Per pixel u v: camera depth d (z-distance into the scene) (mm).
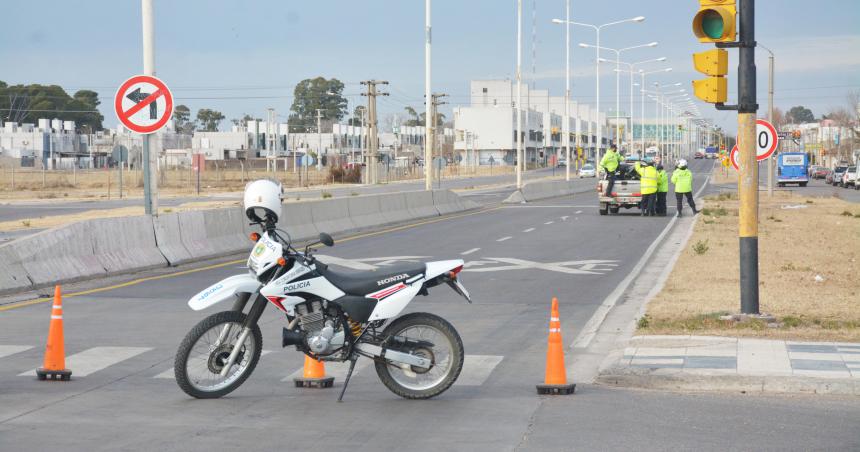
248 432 12844
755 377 15461
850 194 106250
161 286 29172
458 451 11883
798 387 15242
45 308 24719
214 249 38344
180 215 36656
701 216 59438
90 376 16500
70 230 30547
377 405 14477
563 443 12234
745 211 20781
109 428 13008
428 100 69438
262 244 14414
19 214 68938
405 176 187375
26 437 12508
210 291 14336
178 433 12766
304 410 14125
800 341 18469
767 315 20719
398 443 12297
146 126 31656
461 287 14797
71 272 30016
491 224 57344
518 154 88188
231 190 112688
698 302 23781
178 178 151625
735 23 19891
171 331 21109
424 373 14789
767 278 28797
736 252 36750
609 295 26938
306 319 14422
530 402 14648
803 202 77000
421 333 15570
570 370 17281
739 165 20812
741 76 20359
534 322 22359
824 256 35375
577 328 21609
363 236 49094
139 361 17797
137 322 22391
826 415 13680
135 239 33812
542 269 33438
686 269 31359
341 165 161625
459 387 15766
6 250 27781
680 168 62594
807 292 25516
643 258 37125
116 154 92250
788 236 44000
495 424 13281
